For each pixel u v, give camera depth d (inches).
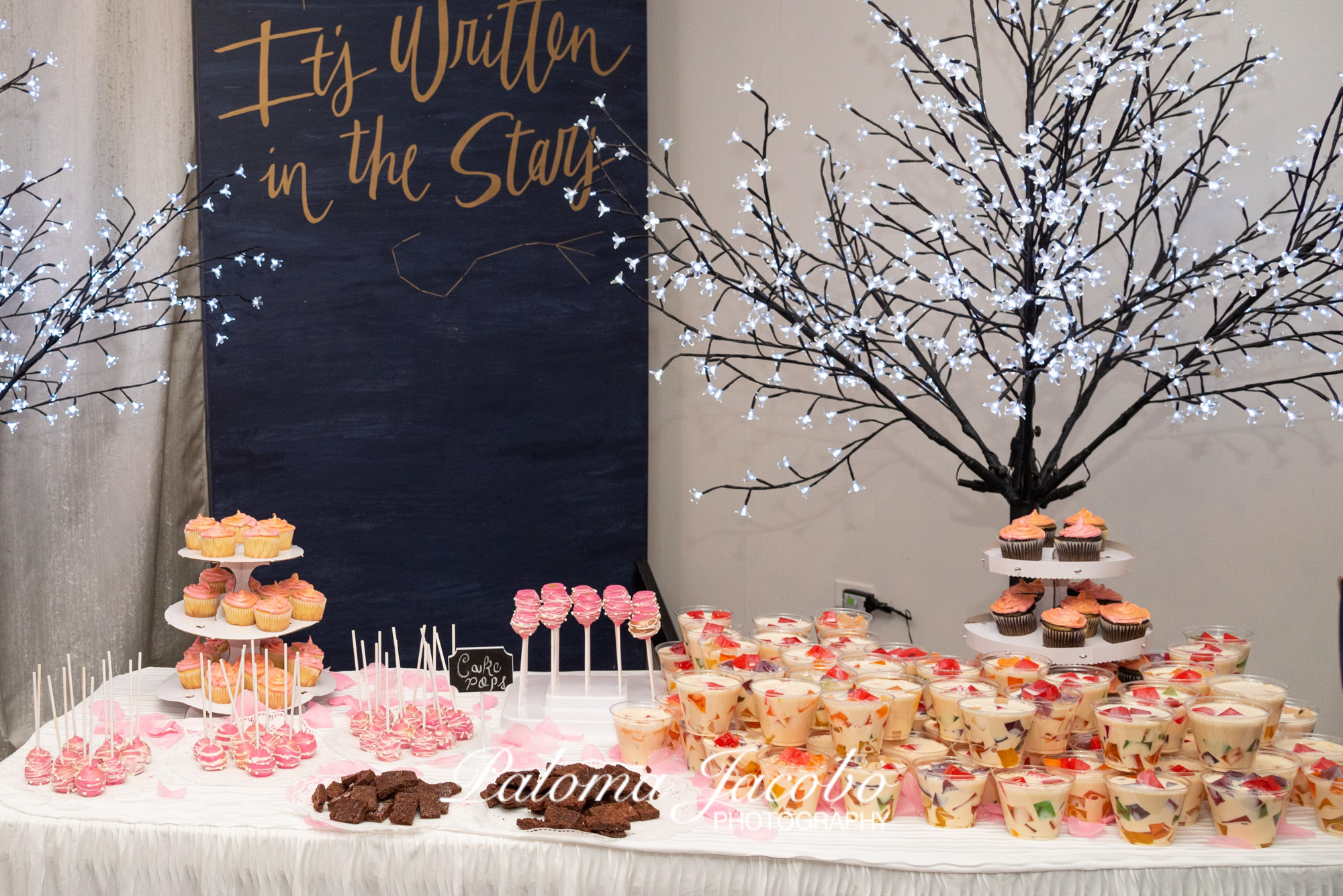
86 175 145.9
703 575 160.1
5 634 143.7
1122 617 81.4
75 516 147.6
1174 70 109.7
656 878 64.5
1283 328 102.9
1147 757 66.6
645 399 156.8
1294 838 65.3
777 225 108.6
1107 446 117.4
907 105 130.3
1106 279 115.0
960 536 128.8
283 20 145.4
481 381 151.9
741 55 149.1
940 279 96.4
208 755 75.9
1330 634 100.3
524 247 152.3
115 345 148.9
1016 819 65.2
